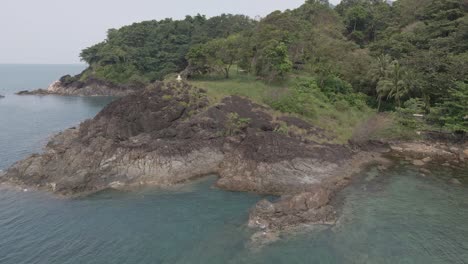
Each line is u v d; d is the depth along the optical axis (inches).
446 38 2679.6
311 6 4274.1
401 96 2613.2
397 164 1886.1
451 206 1353.3
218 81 2822.3
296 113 2278.5
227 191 1525.6
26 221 1241.4
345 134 2164.1
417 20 3582.7
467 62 2266.2
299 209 1234.6
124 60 5787.4
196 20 6584.6
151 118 2082.9
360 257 1017.5
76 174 1574.8
